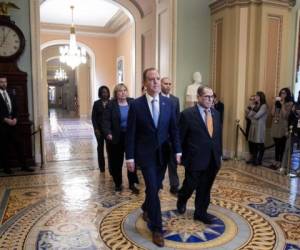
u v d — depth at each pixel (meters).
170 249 2.93
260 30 6.43
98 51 14.55
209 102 3.20
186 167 3.32
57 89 31.66
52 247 2.96
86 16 12.38
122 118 4.43
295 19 7.02
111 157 4.55
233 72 6.61
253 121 6.12
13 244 3.02
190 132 3.24
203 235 3.20
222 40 6.75
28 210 3.86
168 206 3.97
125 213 3.78
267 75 6.63
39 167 6.01
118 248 2.95
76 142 8.96
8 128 5.50
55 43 13.88
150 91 3.03
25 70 6.05
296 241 3.09
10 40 5.82
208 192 3.43
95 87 14.71
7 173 5.54
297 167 5.93
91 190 4.63
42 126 6.23
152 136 2.99
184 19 6.82
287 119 5.92
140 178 5.22
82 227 3.39
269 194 4.44
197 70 7.03
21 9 5.95
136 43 8.81
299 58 7.23
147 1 7.91
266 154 6.93
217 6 6.78
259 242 3.06
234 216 3.67
